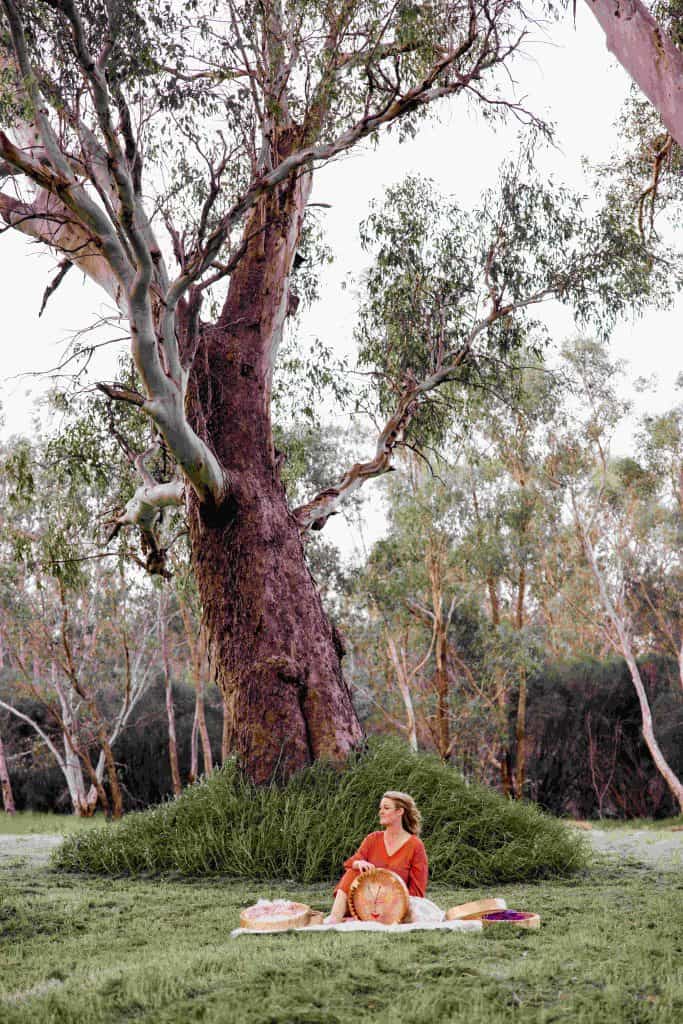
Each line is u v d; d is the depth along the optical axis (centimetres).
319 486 3241
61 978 521
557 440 3462
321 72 1369
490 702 3222
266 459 1497
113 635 3603
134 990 452
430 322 1908
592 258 1864
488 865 1036
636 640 4072
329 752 1267
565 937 584
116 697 3941
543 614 4209
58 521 2103
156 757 3934
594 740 3750
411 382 1816
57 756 3481
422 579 3127
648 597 3784
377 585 3170
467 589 3266
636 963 499
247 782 1242
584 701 3753
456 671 3419
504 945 560
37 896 866
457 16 1319
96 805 3862
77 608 3425
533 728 3753
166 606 3512
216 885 1005
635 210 1895
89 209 1146
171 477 1962
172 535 2253
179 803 1213
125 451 1889
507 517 3162
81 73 1198
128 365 1967
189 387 1473
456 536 3177
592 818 3731
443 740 3138
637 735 3759
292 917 657
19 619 3266
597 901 807
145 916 759
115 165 1075
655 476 3644
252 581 1376
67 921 729
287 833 1084
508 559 3167
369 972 479
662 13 1391
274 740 1267
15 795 3888
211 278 1247
